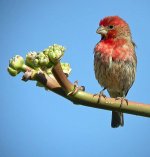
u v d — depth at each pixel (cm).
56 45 83
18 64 80
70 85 85
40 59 81
